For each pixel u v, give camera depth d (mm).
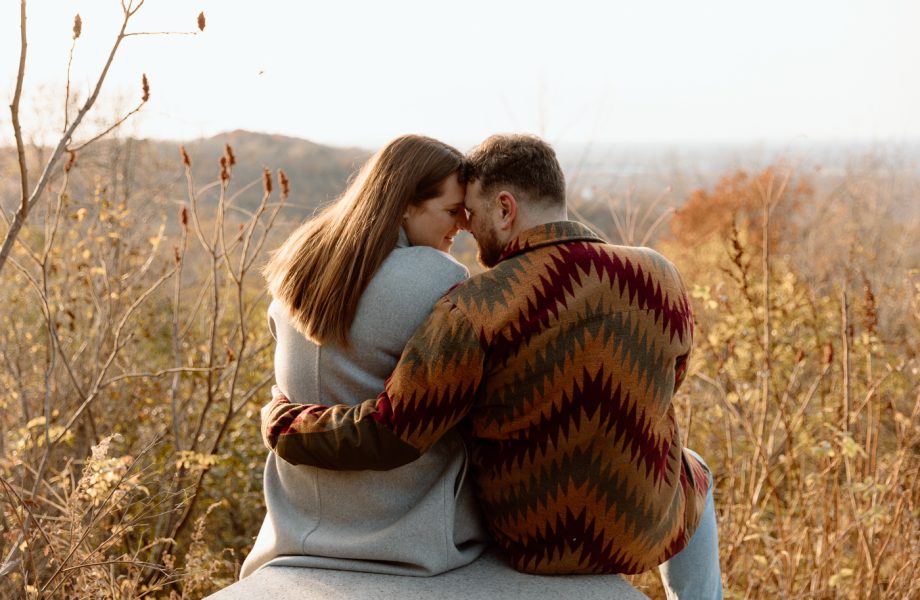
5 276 4055
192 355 4074
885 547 3148
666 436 1960
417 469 1976
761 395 3938
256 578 1938
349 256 1928
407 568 1954
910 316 4672
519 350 1783
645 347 1830
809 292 4312
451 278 1957
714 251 6992
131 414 4062
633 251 1907
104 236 3814
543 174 1896
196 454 3494
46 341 3977
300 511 2074
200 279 4715
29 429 3375
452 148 2043
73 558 2498
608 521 1854
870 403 3689
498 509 1961
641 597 1865
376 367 1945
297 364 2025
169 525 3402
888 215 8852
